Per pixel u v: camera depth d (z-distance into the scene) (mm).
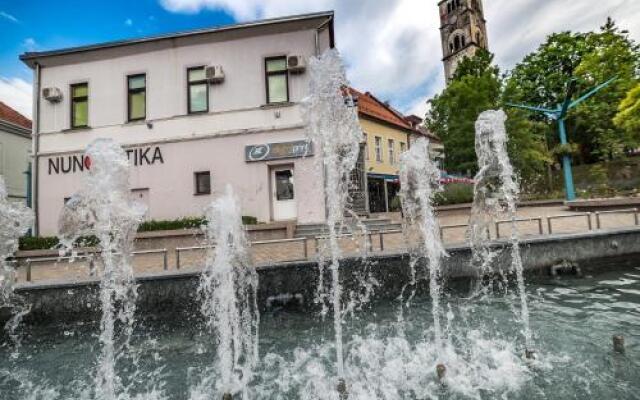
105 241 4945
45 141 14383
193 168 13742
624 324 4867
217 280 5984
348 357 4500
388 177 25875
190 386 3988
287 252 8625
